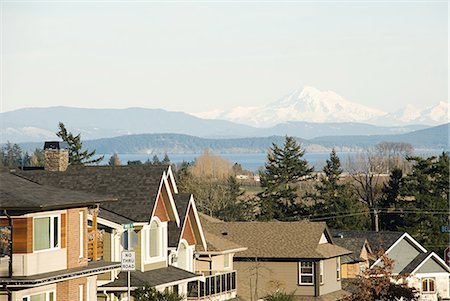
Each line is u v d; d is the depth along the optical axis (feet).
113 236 251.19
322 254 377.91
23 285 201.16
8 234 212.43
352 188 640.17
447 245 568.41
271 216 631.97
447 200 577.84
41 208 204.23
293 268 378.53
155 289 245.24
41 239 211.82
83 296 225.15
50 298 214.48
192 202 302.04
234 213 653.30
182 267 297.74
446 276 465.06
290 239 385.29
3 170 274.77
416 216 573.74
